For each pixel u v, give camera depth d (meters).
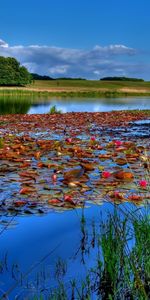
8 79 110.00
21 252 4.14
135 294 3.51
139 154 9.34
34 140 12.81
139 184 6.68
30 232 4.62
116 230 4.12
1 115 24.77
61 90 97.94
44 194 6.07
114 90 104.19
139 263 3.82
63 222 4.92
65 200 5.68
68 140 11.70
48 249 4.23
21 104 43.19
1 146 10.78
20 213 5.23
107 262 3.75
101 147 10.60
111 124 19.38
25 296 3.39
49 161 8.76
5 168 7.88
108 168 7.96
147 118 23.33
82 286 3.52
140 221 4.26
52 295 3.39
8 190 6.28
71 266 3.91
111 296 3.50
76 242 4.39
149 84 132.25
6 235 4.53
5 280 3.64
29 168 7.94
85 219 5.02
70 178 6.93
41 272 3.79
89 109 35.56
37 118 22.59
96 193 6.14
